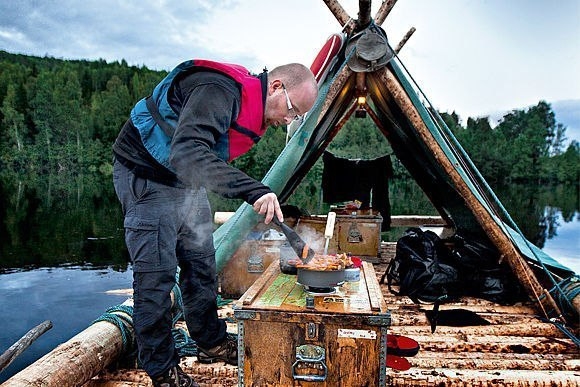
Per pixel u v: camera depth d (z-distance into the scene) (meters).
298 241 1.53
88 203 21.92
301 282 1.82
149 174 1.71
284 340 1.62
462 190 3.11
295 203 13.55
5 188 29.86
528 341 2.54
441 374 2.10
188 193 1.80
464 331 2.70
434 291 3.24
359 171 5.92
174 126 1.62
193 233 1.94
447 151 3.14
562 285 3.07
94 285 7.53
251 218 3.12
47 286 7.42
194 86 1.54
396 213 13.85
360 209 4.95
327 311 1.59
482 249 3.49
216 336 2.05
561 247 13.57
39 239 11.88
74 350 1.88
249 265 3.20
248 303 1.66
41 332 1.71
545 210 26.47
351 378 1.61
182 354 2.25
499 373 2.13
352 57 3.15
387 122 4.91
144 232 1.70
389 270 3.78
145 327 1.70
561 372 2.17
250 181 1.45
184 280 1.98
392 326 2.80
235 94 1.56
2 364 1.49
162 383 1.74
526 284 3.04
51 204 21.06
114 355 2.09
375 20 3.68
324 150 5.98
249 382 1.65
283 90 1.66
